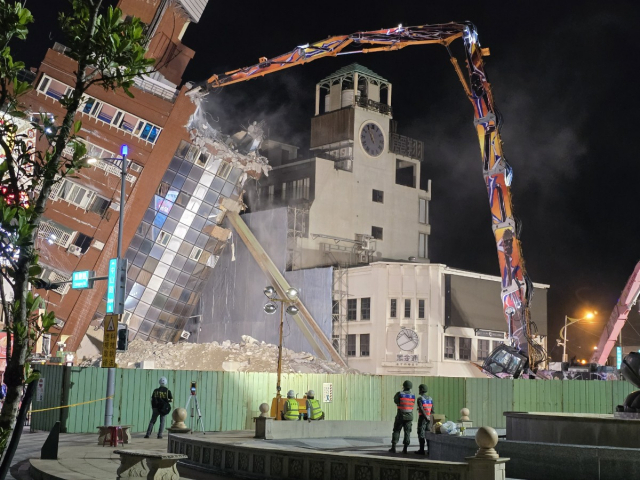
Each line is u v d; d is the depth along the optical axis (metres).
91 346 59.78
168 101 62.22
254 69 56.97
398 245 82.19
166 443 24.78
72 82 58.91
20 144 6.99
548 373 45.00
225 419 33.66
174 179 64.12
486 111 41.94
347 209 78.69
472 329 69.69
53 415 30.09
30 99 58.31
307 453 15.98
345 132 80.56
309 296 69.06
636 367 18.36
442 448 18.88
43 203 6.80
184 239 65.00
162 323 65.12
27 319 6.80
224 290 72.00
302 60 52.00
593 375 54.75
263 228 71.94
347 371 58.88
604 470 14.66
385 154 82.69
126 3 65.00
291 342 67.00
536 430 17.59
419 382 39.78
